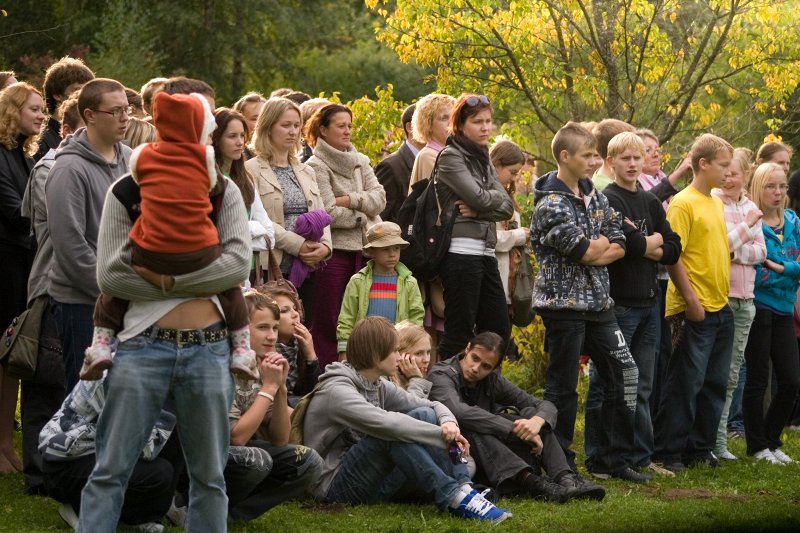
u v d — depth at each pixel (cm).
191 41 5734
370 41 5709
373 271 1549
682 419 1565
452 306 1527
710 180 1564
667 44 2641
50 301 1191
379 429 1191
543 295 1410
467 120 1521
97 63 4562
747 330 1638
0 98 1334
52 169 1134
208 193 873
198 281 870
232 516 1112
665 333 1648
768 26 2617
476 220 1527
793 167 3319
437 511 1206
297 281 1451
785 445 1800
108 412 888
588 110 2825
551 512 1223
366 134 2359
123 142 1302
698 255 1551
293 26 5856
